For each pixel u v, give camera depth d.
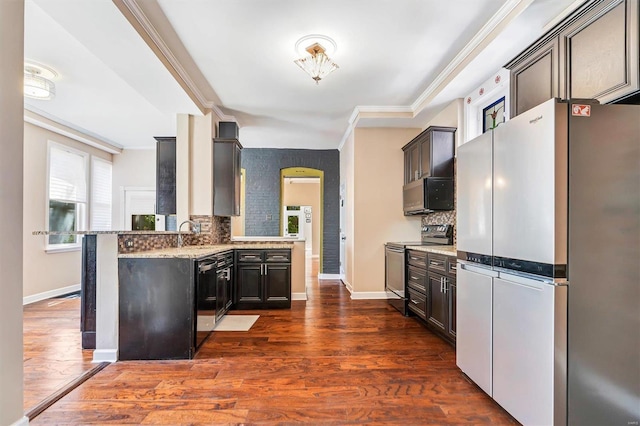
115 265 2.55
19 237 1.47
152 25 2.39
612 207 1.43
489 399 1.97
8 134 1.43
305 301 4.54
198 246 3.80
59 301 4.48
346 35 2.55
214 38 2.59
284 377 2.25
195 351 2.65
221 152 4.09
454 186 3.79
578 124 1.42
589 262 1.42
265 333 3.17
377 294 4.68
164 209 4.24
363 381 2.19
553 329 1.41
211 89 3.60
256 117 4.57
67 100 3.97
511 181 1.69
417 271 3.52
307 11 2.24
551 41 1.94
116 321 2.54
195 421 1.75
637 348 1.43
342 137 5.68
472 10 2.24
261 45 2.69
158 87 3.17
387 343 2.90
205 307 2.91
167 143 4.27
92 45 2.42
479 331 2.00
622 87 1.51
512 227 1.69
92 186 5.78
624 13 1.50
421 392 2.05
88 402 1.93
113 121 4.82
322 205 6.51
